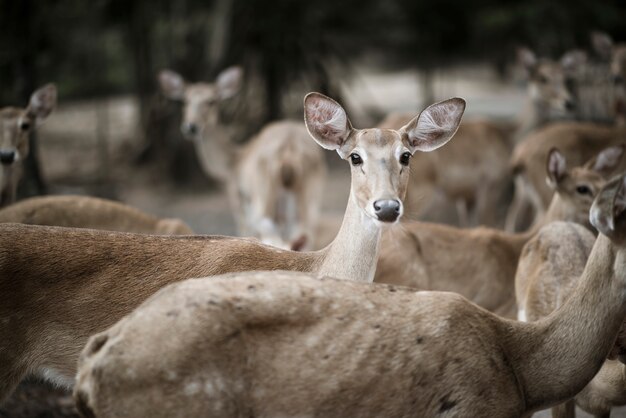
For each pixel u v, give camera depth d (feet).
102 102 115.44
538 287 27.66
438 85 120.47
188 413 17.42
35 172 59.26
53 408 31.81
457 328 18.84
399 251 34.04
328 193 77.77
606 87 77.66
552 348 19.97
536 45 95.20
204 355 17.40
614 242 19.65
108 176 84.23
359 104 106.93
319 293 18.54
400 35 120.57
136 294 23.41
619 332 22.27
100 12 95.45
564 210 36.17
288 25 88.79
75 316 23.04
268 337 17.93
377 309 18.67
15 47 65.72
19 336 22.58
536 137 54.19
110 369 17.37
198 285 18.12
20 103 65.31
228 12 87.15
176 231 37.06
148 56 93.71
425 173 55.01
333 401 18.08
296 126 57.88
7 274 22.41
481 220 59.36
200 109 60.75
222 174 61.00
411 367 18.34
